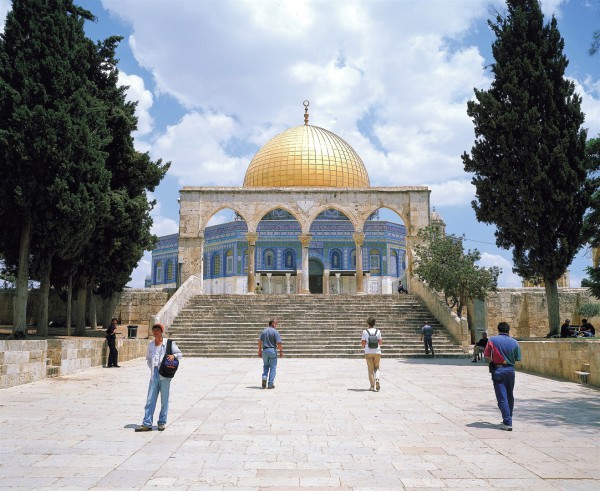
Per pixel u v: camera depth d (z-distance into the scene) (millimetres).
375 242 56844
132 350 22375
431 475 6211
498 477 6152
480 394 12820
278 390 13328
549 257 21734
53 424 9094
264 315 28250
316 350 23984
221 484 5855
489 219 23438
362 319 27938
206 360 22047
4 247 20469
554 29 23453
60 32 20297
